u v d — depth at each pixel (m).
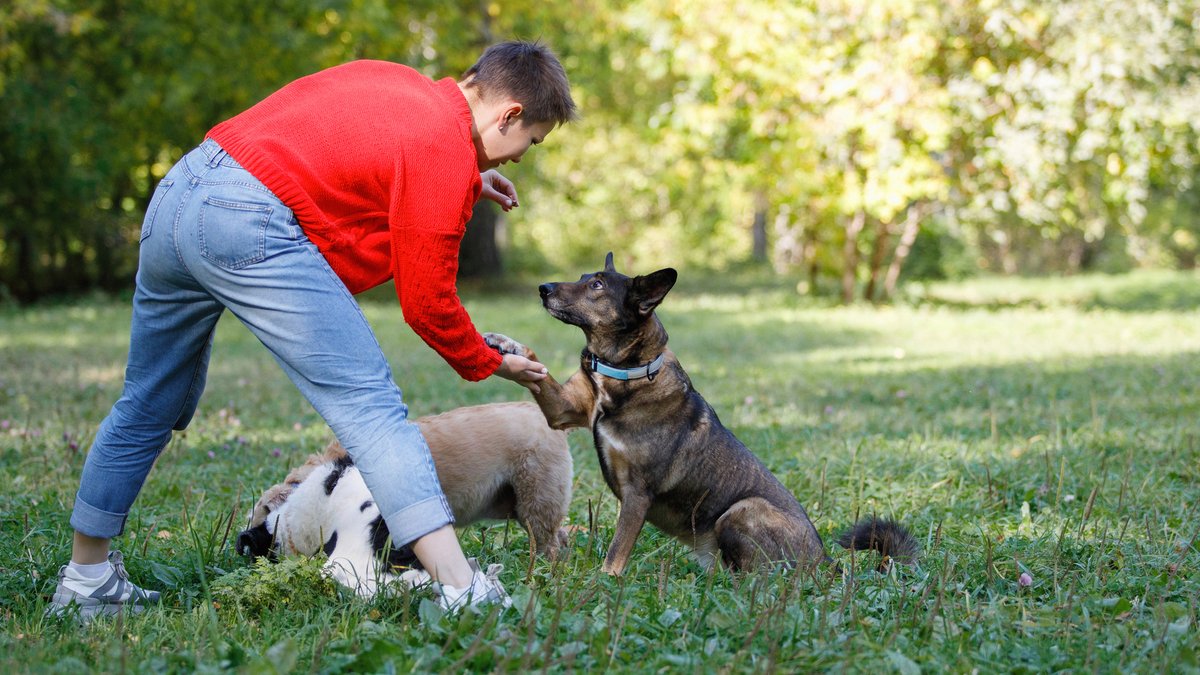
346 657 2.80
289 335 3.13
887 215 17.12
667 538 4.59
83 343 13.15
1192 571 3.96
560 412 4.21
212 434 7.00
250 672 2.65
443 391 9.16
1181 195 30.58
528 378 3.85
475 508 4.48
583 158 32.41
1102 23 16.83
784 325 16.48
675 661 2.85
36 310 18.73
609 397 4.23
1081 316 17.84
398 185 3.17
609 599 3.21
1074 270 37.62
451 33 21.06
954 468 5.98
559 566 3.63
